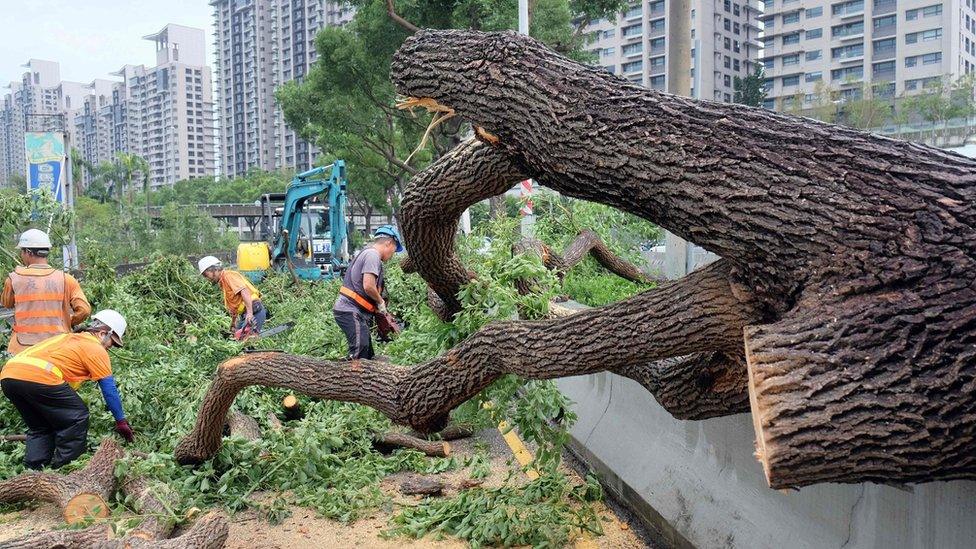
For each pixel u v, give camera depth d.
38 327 6.07
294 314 11.27
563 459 5.88
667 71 9.34
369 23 20.59
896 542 2.71
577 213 9.21
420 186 4.29
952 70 49.72
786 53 58.75
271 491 5.40
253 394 6.46
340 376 4.59
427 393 4.11
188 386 6.62
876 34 53.34
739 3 64.88
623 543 4.26
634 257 9.80
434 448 6.03
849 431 2.05
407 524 4.57
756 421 2.22
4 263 8.66
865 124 21.58
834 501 3.05
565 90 2.87
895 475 2.08
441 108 3.39
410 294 9.38
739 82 51.41
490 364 3.75
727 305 2.71
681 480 4.19
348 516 4.73
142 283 10.46
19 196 9.11
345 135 25.55
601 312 3.14
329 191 17.42
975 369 1.97
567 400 4.64
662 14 75.31
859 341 2.13
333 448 5.87
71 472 4.95
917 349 2.05
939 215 2.20
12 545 3.62
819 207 2.34
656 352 2.95
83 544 3.75
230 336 9.04
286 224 17.25
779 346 2.21
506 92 2.98
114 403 5.67
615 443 5.12
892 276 2.18
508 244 7.10
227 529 3.98
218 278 9.64
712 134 2.58
